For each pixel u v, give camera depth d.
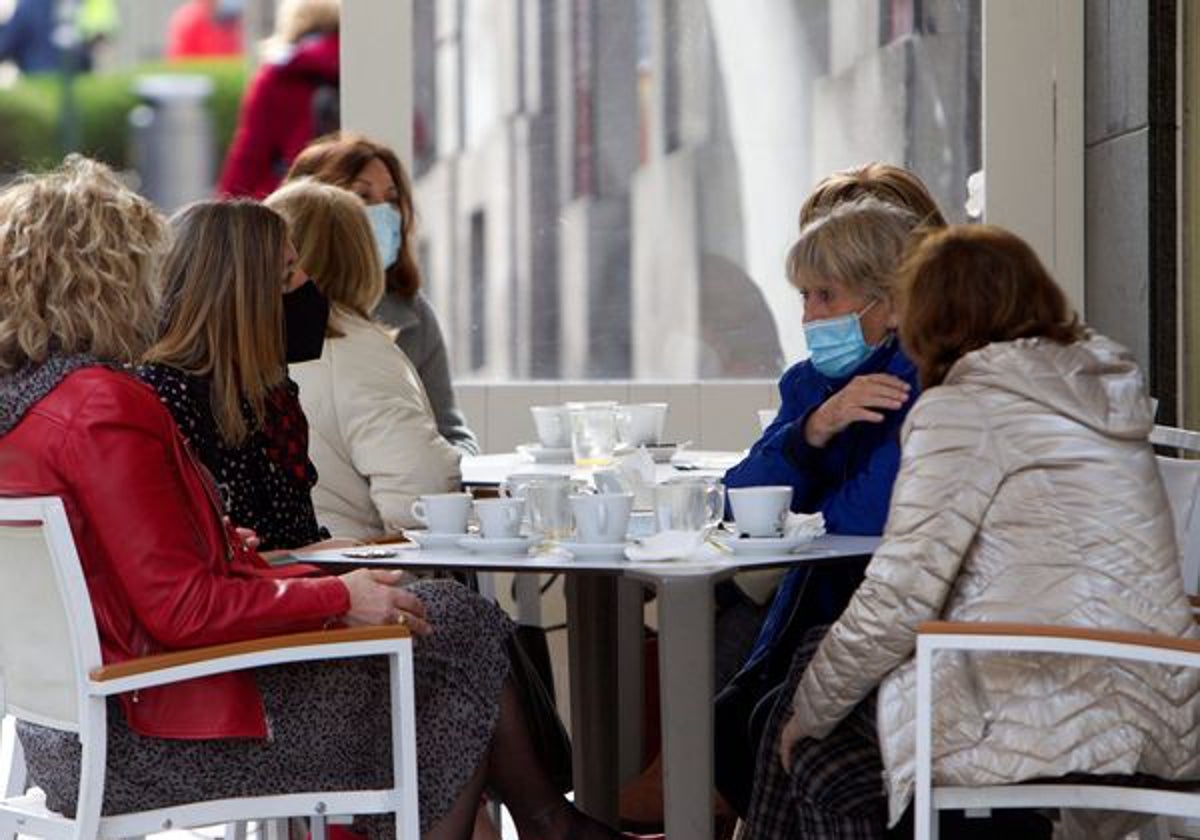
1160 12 19.55
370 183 19.22
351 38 22.14
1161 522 11.20
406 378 15.77
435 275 22.80
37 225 11.00
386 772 11.57
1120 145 20.28
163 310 12.82
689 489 12.20
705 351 22.69
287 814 11.12
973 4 22.14
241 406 12.94
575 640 14.69
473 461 17.70
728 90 22.52
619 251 22.72
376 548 12.77
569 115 22.69
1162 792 10.82
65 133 61.28
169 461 11.02
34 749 11.22
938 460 11.19
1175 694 11.04
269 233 12.93
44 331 10.94
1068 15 21.47
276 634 11.16
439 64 22.56
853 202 13.86
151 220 11.30
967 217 22.22
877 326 13.52
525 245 22.78
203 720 10.91
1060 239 21.59
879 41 22.30
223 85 61.69
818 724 11.58
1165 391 19.72
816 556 11.83
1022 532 11.12
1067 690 10.98
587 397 22.55
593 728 14.64
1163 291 19.67
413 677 11.38
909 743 11.02
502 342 22.86
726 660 15.16
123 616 10.91
